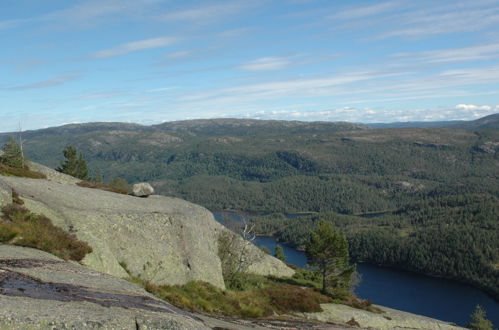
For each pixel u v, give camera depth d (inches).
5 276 525.7
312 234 2006.6
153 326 478.6
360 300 2059.5
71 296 507.5
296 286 1883.6
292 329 1000.2
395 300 5920.3
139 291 655.1
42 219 849.5
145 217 1122.0
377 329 1566.2
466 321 5093.5
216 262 1296.8
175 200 1556.3
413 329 1784.0
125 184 3540.8
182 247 1162.6
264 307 1201.4
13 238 737.0
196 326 548.1
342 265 1978.3
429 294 6289.4
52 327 399.5
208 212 1577.3
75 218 946.7
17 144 1685.5
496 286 6466.5
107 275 709.9
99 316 449.4
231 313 1015.6
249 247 2065.7
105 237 964.0
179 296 919.0
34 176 1397.6
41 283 536.1
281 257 3907.5
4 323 378.0
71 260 767.7
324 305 1615.4
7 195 856.3
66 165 3036.4
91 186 1705.2
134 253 998.4
